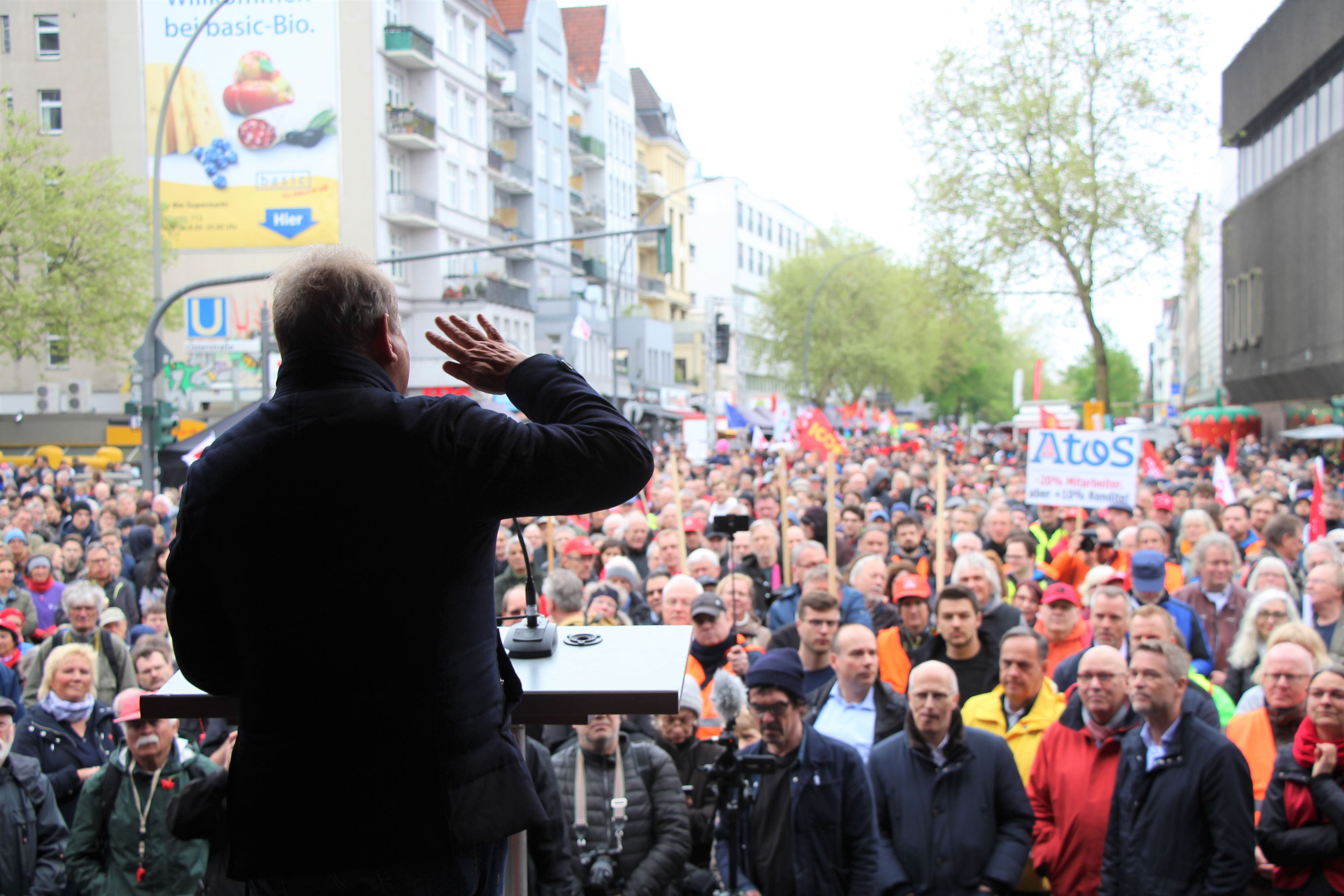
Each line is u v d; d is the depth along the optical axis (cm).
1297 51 4303
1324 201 3975
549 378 202
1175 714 501
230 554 181
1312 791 496
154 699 214
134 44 4469
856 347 6744
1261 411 5347
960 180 3672
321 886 179
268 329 1938
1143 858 498
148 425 1864
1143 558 793
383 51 4506
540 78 6159
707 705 695
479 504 181
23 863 551
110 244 3638
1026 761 591
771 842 486
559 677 210
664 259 1991
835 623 700
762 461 2959
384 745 177
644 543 1278
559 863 447
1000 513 1191
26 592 1008
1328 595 767
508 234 5656
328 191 4434
